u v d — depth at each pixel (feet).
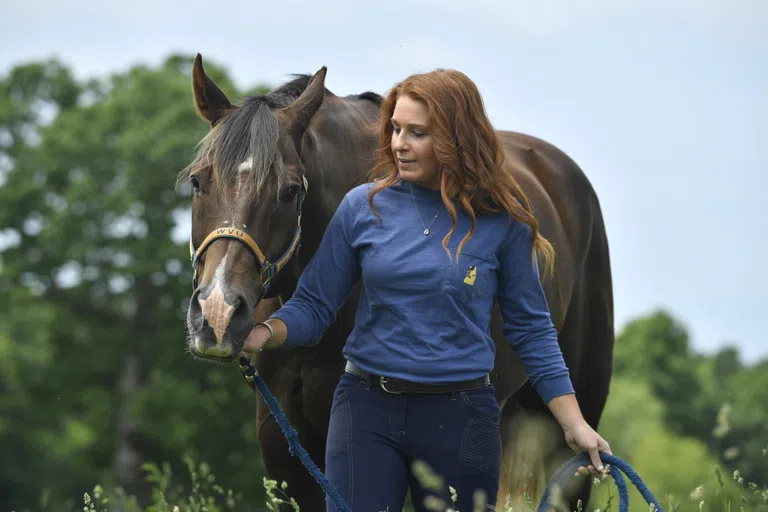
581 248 32.86
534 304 21.06
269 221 21.16
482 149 20.49
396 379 20.11
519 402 31.81
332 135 25.23
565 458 31.86
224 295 19.83
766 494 23.04
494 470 20.53
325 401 24.91
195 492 31.35
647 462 189.98
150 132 141.79
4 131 177.88
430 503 18.86
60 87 182.60
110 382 155.02
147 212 140.67
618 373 302.45
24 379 152.56
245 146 21.21
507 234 20.81
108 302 154.40
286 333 20.62
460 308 20.24
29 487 169.48
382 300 20.34
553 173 32.99
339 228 21.08
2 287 152.66
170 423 133.08
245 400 134.41
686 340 316.81
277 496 26.63
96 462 149.59
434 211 20.63
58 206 153.89
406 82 20.58
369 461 20.13
